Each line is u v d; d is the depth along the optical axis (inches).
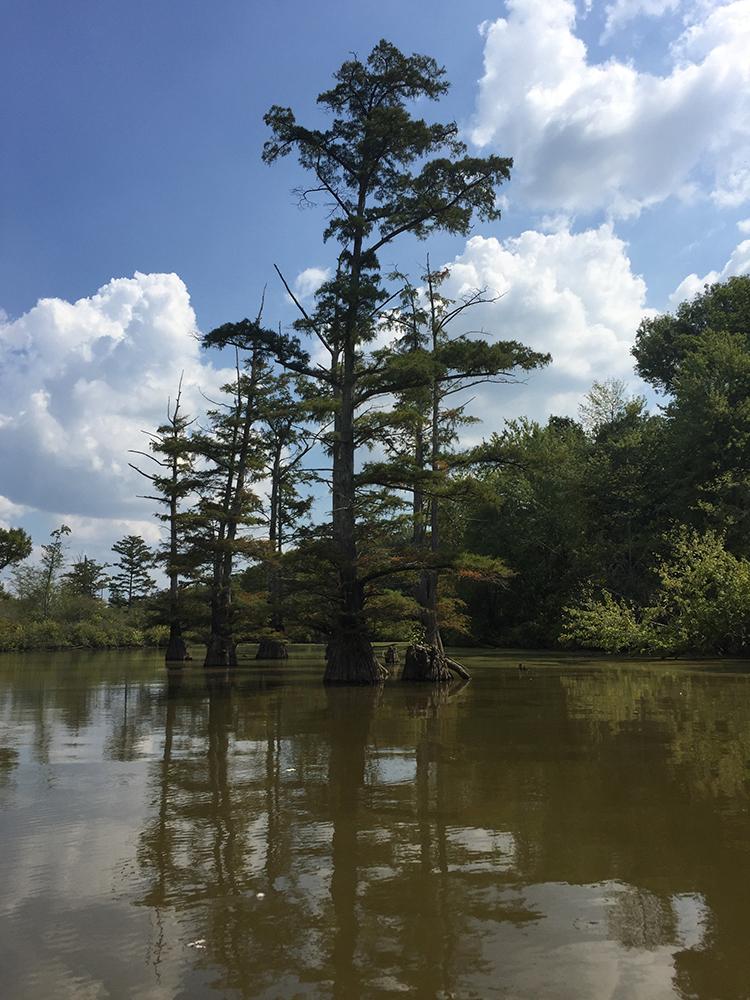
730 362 1373.0
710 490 1269.7
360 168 852.6
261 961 133.5
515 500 1674.5
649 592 1434.5
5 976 128.3
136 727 451.5
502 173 813.2
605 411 1760.6
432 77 828.6
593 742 364.5
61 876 180.1
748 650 1031.0
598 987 122.6
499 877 176.1
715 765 305.0
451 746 359.9
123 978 127.5
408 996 120.0
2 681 871.1
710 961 132.2
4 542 1893.5
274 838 209.8
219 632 1155.3
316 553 756.6
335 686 751.7
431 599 880.9
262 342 792.3
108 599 3555.6
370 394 797.2
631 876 176.1
